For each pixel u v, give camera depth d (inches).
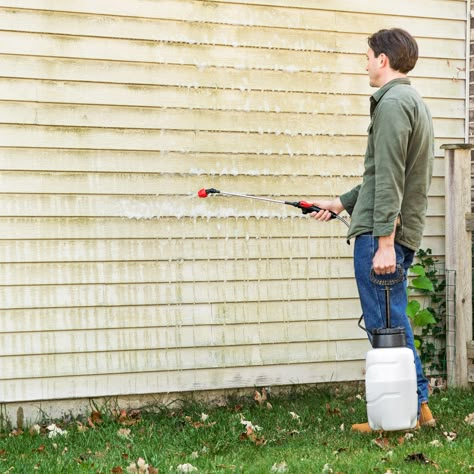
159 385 244.1
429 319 265.3
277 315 255.9
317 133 259.6
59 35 234.4
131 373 241.4
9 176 230.2
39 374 233.0
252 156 253.1
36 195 232.8
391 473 163.8
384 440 191.6
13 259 230.8
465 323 265.7
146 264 242.8
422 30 270.2
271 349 255.1
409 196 195.3
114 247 239.9
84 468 176.2
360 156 264.4
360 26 264.2
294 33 257.4
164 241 244.7
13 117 230.4
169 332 245.3
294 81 257.4
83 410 237.5
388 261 188.2
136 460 182.1
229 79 250.8
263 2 254.1
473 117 280.4
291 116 257.1
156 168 243.6
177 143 245.4
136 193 241.8
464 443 188.4
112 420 227.9
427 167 195.9
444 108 273.0
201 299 248.4
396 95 189.5
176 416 234.7
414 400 181.3
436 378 269.7
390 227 187.0
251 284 253.4
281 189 255.9
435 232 272.7
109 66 239.0
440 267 273.3
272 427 216.7
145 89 242.4
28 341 232.1
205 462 180.2
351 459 177.3
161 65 243.9
